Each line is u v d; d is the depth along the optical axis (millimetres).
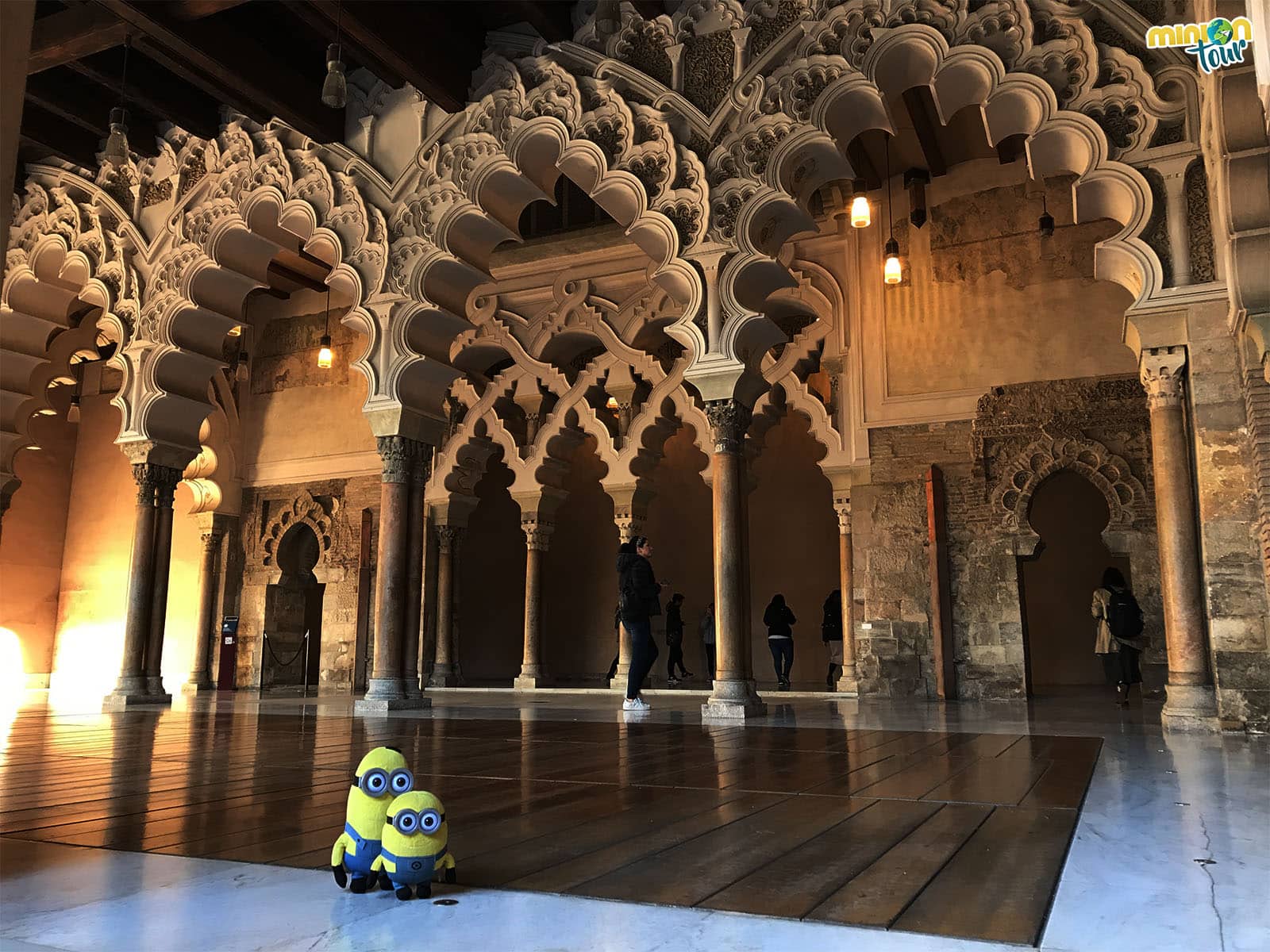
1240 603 6695
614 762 4836
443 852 2215
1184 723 6746
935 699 11953
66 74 10617
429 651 16719
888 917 1960
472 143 9375
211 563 18078
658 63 8719
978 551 12164
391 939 1828
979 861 2486
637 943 1793
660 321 15375
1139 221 7234
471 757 5098
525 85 9211
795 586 19828
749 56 8328
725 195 8250
